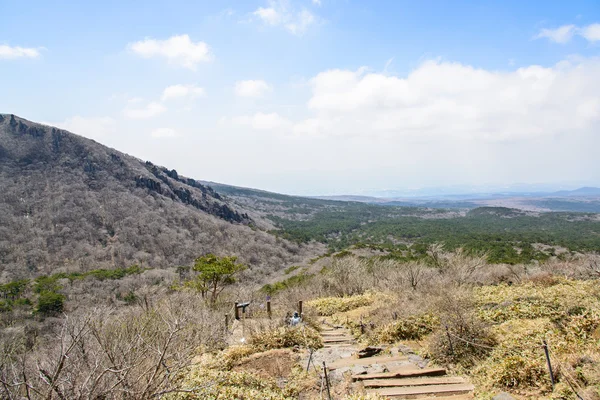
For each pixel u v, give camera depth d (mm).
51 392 3607
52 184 77062
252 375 7723
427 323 10742
